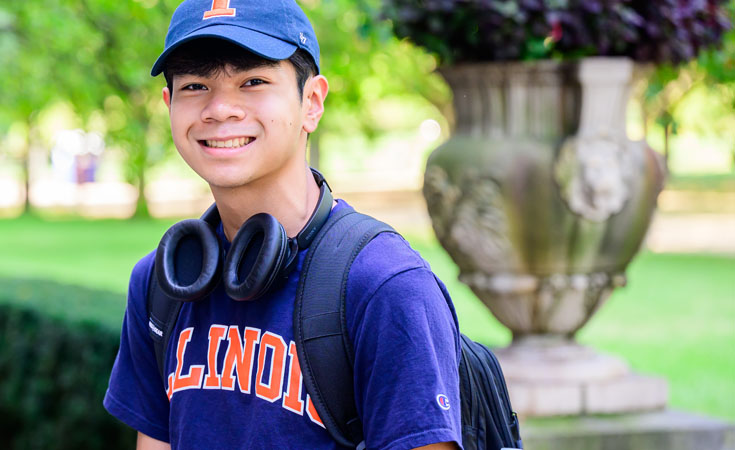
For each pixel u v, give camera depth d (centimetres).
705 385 669
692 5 404
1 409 504
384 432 138
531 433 383
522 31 387
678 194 2723
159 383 172
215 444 151
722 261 1441
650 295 1135
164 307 163
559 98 400
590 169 388
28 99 746
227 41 144
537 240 397
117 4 639
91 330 454
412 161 3775
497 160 394
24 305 496
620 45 405
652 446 395
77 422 460
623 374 432
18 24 677
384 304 141
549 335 423
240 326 152
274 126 148
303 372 144
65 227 2250
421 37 407
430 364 139
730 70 548
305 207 157
